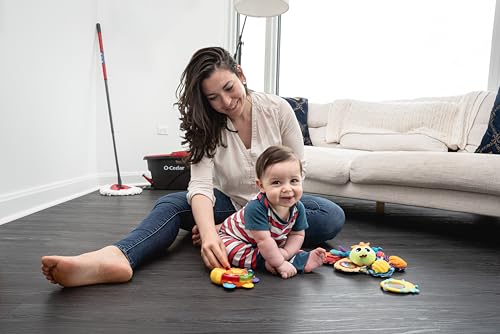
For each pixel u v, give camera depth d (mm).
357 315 917
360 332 833
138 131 3143
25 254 1317
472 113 2311
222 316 889
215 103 1221
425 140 2381
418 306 978
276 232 1188
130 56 3057
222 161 1370
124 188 2752
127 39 3033
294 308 946
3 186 1845
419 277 1200
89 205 2250
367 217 2131
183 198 1392
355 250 1254
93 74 2865
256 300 987
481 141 2137
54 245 1428
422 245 1576
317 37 3340
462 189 1656
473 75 2652
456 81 2715
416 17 2830
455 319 908
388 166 1839
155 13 3121
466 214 2256
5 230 1645
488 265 1330
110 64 2982
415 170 1750
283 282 1126
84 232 1624
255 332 819
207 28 3350
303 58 3439
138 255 1147
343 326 858
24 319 849
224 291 1039
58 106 2369
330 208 1477
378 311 942
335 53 3250
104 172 3018
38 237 1536
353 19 3125
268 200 1156
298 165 1138
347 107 2818
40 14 2143
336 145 2770
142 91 3129
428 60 2811
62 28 2396
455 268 1292
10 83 1880
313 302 986
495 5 2529
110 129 3018
